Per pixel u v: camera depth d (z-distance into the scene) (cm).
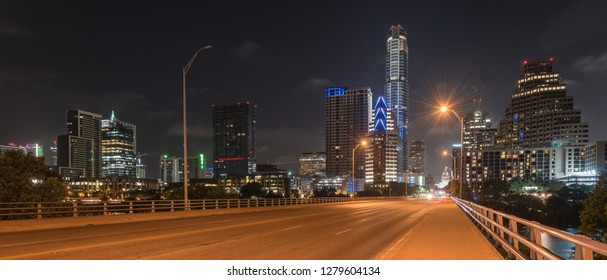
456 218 2731
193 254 1274
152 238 1698
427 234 1705
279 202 5662
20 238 1709
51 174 4719
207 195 8119
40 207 2520
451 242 1438
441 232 1789
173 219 3050
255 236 1795
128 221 2820
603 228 5622
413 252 1216
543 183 17325
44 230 2108
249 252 1323
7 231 2061
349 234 1900
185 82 3734
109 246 1444
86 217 2589
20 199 3766
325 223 2600
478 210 2283
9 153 4112
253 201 5075
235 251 1343
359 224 2516
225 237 1747
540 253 723
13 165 4050
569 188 13088
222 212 3984
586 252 536
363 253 1309
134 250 1352
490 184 18888
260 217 3294
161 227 2281
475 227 2033
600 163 18575
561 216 10725
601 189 5850
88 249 1370
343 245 1502
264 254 1282
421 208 5016
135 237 1738
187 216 3453
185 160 3697
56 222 2355
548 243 4203
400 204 6744
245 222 2697
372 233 1952
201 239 1670
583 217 5962
